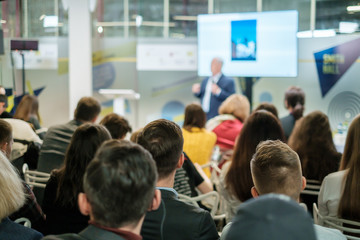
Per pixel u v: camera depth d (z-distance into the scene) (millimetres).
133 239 987
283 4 8898
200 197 2676
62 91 7418
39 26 7977
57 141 3297
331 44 7438
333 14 8062
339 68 7438
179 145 1691
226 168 2744
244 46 7410
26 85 7379
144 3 9734
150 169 1017
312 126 2996
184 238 1533
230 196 2648
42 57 7355
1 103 4184
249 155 2566
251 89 7738
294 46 7172
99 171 976
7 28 7719
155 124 1750
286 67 7254
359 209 2213
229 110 4375
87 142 1996
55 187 2051
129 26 9711
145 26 9766
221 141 4250
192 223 1535
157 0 9719
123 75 7805
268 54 7309
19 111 4543
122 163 984
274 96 7895
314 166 2945
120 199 962
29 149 3703
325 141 2975
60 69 7383
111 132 3166
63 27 8133
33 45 6379
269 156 1623
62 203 1978
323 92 7578
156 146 1651
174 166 1681
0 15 7664
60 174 2066
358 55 7320
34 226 2125
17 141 3676
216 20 7539
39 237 1511
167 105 8086
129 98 7336
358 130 2293
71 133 3373
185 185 2779
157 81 8055
